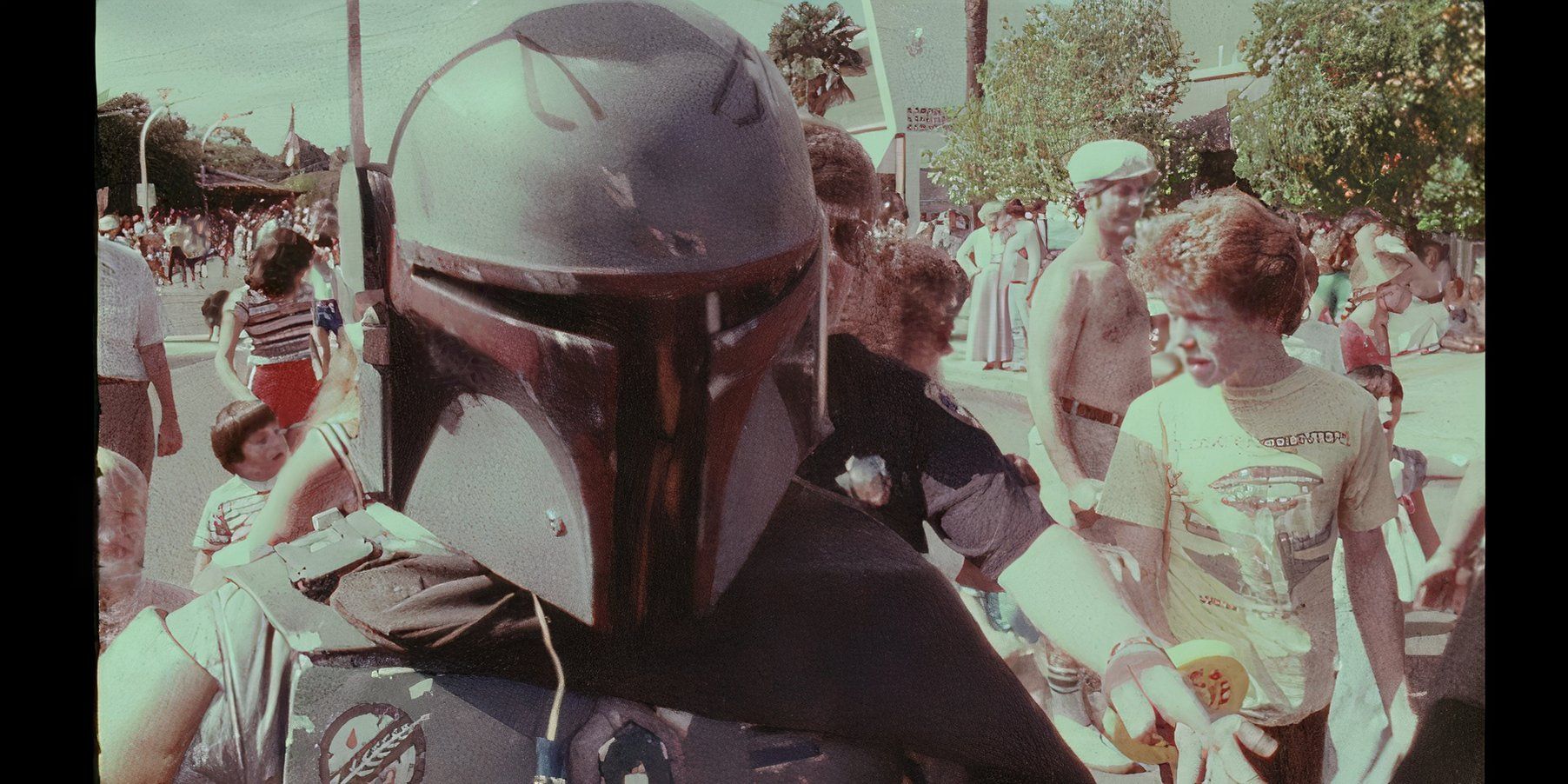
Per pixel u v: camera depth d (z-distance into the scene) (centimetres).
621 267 126
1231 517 151
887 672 147
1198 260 145
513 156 125
